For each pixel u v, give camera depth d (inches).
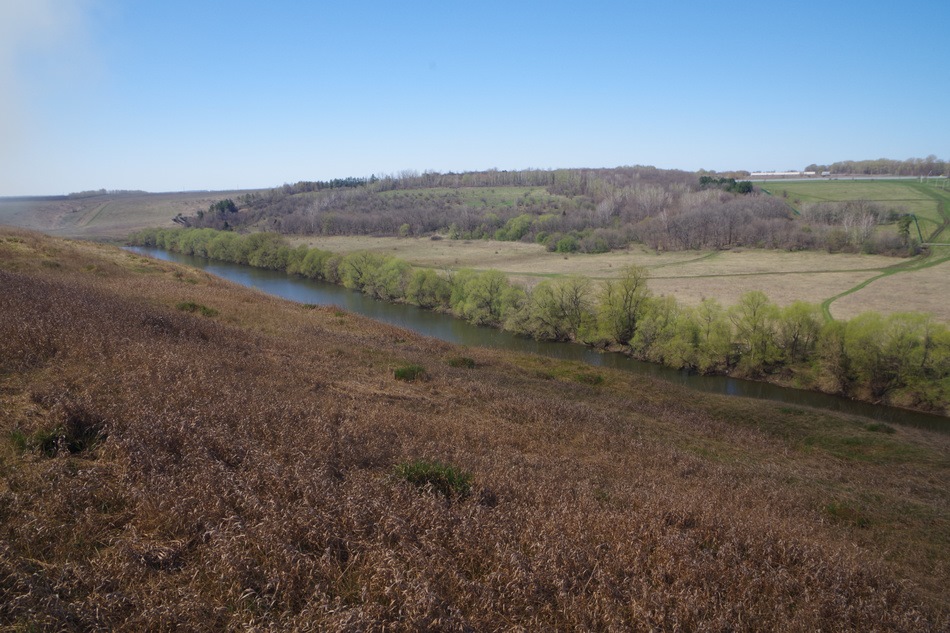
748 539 340.2
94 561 222.2
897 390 1353.3
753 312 1565.0
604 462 521.0
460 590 241.0
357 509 280.2
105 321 595.8
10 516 238.4
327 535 256.2
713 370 1593.3
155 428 330.3
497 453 469.4
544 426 623.5
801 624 260.5
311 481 302.5
